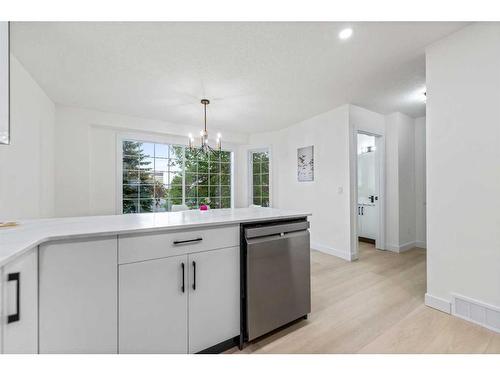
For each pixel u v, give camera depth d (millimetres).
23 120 2273
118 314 1146
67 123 3330
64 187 3305
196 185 4805
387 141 3910
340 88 2818
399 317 1850
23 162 2279
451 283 1878
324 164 3762
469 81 1752
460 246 1822
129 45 1917
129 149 4074
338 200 3520
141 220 1455
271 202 4930
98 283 1100
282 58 2135
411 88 2820
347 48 1995
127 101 3174
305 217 1882
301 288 1757
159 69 2314
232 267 1490
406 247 3900
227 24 1678
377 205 3992
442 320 1798
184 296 1324
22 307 875
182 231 1316
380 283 2533
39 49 1967
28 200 2389
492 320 1654
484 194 1693
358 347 1499
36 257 966
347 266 3086
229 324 1476
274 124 4414
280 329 1699
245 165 5285
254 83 2648
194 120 4113
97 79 2523
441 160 1923
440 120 1918
